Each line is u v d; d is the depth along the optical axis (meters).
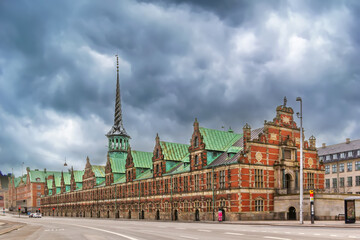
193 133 89.06
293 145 81.50
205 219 82.12
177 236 33.44
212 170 81.19
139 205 111.38
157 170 103.88
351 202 50.91
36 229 54.84
